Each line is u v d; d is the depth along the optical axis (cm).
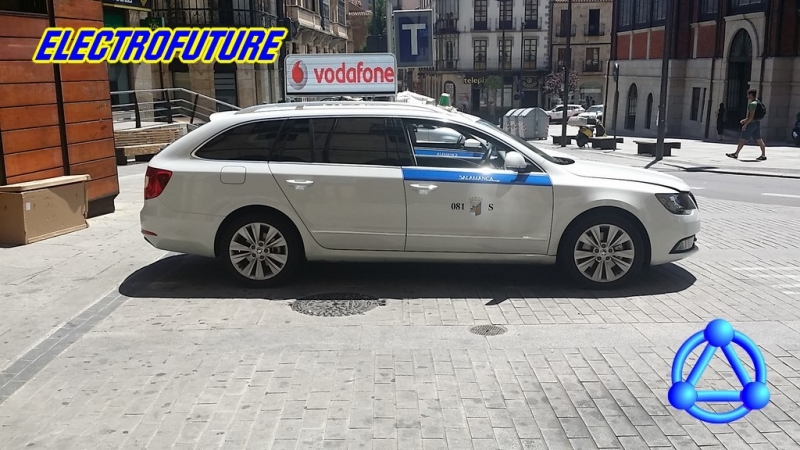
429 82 7581
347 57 1417
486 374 458
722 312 579
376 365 472
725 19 2995
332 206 628
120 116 2259
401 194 625
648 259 640
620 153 2369
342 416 400
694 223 648
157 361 481
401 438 376
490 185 623
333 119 641
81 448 368
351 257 641
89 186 960
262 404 415
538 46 7000
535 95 7125
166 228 640
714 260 752
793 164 1866
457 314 575
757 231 915
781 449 365
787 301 607
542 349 500
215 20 3167
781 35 2670
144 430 386
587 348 502
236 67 3247
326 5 4909
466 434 381
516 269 712
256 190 629
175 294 631
